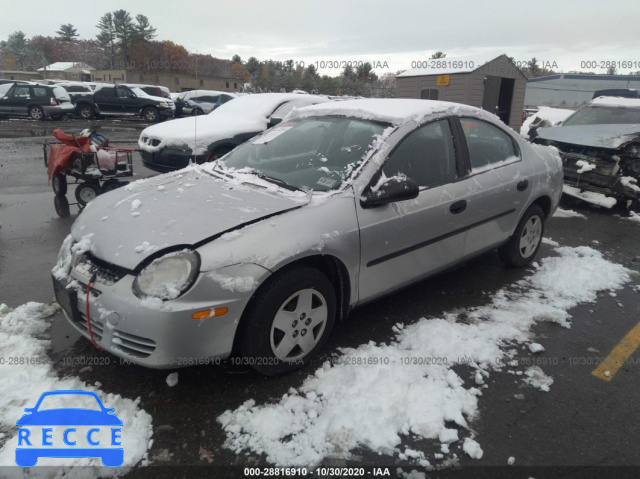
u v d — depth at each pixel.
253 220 2.64
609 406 2.64
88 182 6.25
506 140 4.17
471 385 2.77
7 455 2.17
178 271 2.37
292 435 2.35
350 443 2.31
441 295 3.94
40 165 10.04
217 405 2.55
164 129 7.53
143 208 2.89
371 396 2.57
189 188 3.19
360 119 3.57
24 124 18.84
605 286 4.21
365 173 3.05
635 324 3.56
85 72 70.81
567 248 5.24
